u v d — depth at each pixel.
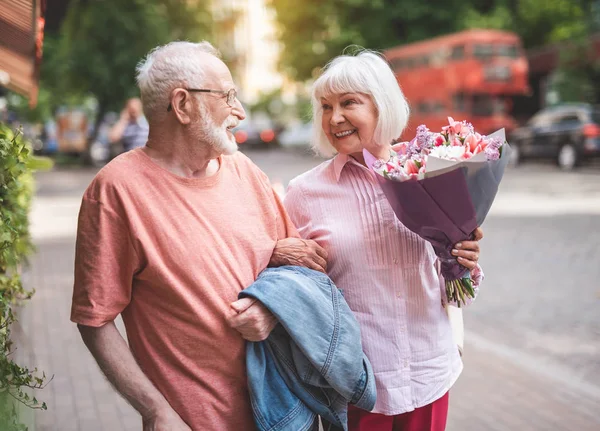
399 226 2.47
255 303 2.14
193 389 2.14
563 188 15.49
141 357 2.17
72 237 11.04
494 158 2.19
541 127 20.58
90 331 2.09
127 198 2.07
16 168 2.82
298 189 2.56
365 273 2.45
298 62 31.06
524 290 7.22
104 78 24.62
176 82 2.11
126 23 24.38
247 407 2.21
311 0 30.62
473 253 2.34
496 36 24.88
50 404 4.44
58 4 7.33
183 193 2.14
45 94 26.67
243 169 2.33
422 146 2.34
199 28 27.72
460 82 24.80
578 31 22.67
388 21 30.27
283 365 2.22
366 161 2.34
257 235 2.26
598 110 19.83
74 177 22.75
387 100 2.42
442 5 29.81
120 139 8.78
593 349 5.49
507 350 5.50
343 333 2.22
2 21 4.62
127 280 2.10
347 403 2.31
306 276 2.25
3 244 2.88
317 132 2.57
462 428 4.15
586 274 7.81
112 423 4.18
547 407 4.44
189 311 2.10
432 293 2.53
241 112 2.22
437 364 2.51
